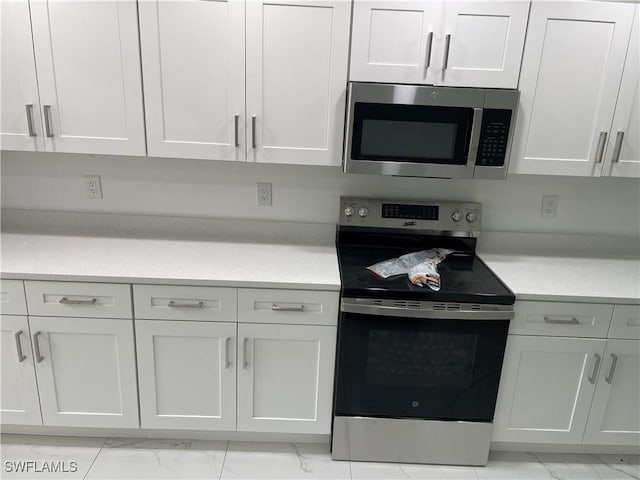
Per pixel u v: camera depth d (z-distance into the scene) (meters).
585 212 2.41
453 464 2.18
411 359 1.99
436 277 1.95
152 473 2.07
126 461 2.12
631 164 2.05
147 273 1.94
